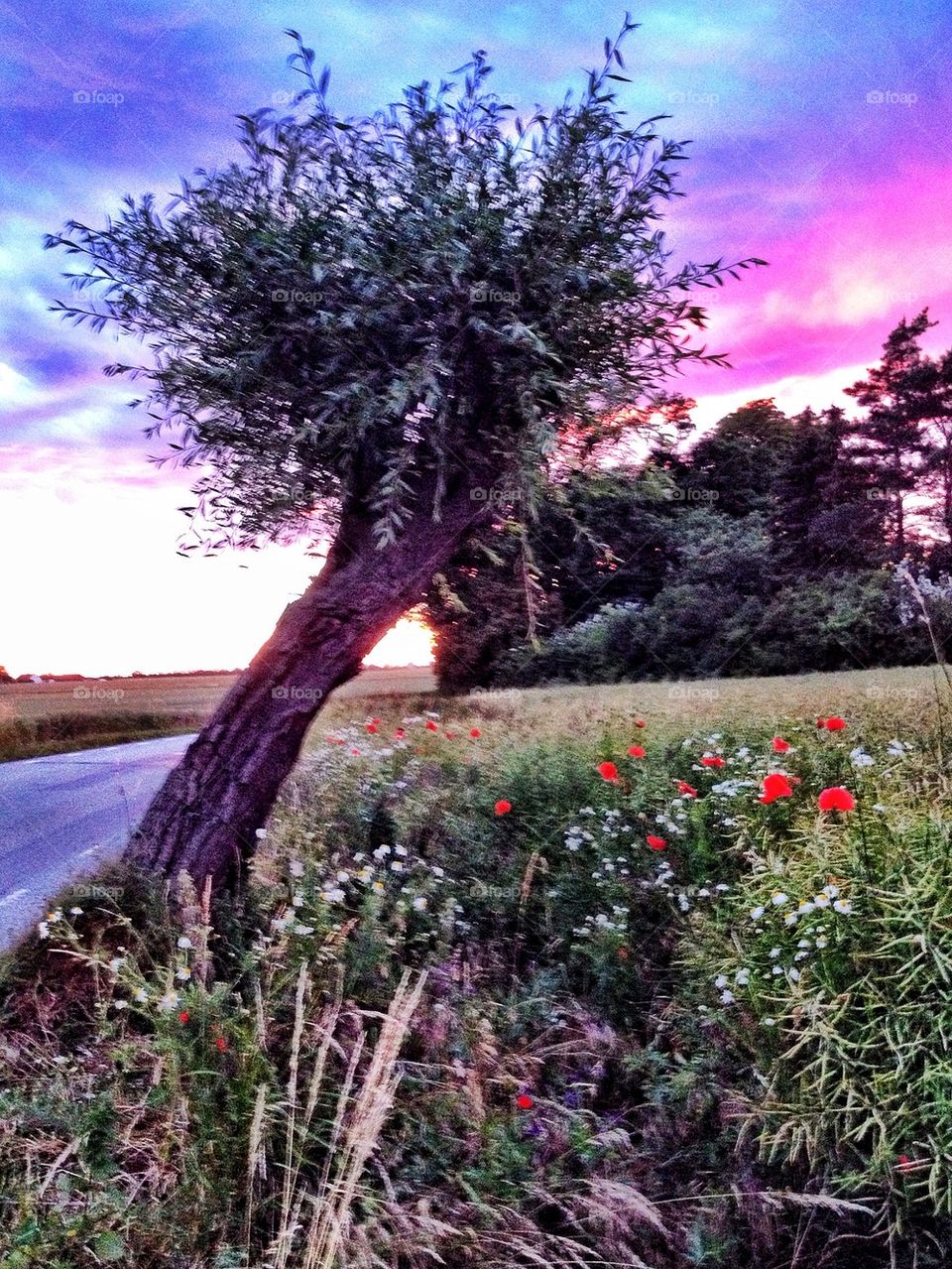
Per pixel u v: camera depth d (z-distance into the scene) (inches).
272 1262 75.4
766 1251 85.0
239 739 149.6
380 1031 108.1
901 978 89.0
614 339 148.6
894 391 1405.0
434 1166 91.0
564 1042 116.6
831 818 110.5
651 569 1227.9
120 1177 86.0
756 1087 98.5
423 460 156.0
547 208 137.8
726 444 1483.8
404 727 344.5
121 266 149.6
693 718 263.4
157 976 107.7
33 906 160.9
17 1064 106.3
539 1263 79.3
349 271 139.1
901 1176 82.2
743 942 109.8
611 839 158.6
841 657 1015.0
